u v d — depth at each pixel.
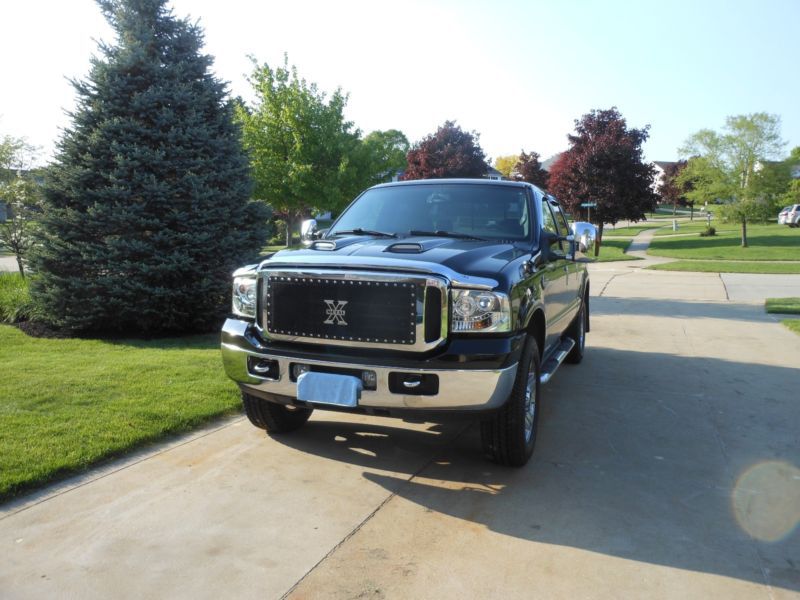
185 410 5.03
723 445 4.64
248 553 3.04
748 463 4.29
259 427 4.72
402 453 4.42
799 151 78.12
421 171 29.20
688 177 34.38
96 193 8.23
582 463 4.28
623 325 10.33
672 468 4.19
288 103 17.52
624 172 29.77
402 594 2.73
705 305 12.85
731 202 32.62
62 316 8.49
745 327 10.07
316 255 3.94
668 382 6.52
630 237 43.03
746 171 32.06
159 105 8.79
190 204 8.66
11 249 12.74
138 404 5.18
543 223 5.02
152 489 3.73
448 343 3.59
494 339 3.60
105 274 8.49
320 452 4.41
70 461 3.95
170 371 6.35
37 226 8.72
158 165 8.52
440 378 3.54
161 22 9.23
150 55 9.09
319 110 17.72
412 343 3.59
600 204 29.41
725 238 38.22
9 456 3.99
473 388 3.54
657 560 3.03
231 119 9.60
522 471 4.13
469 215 4.97
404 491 3.78
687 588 2.79
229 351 4.11
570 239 5.39
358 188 18.72
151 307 8.41
